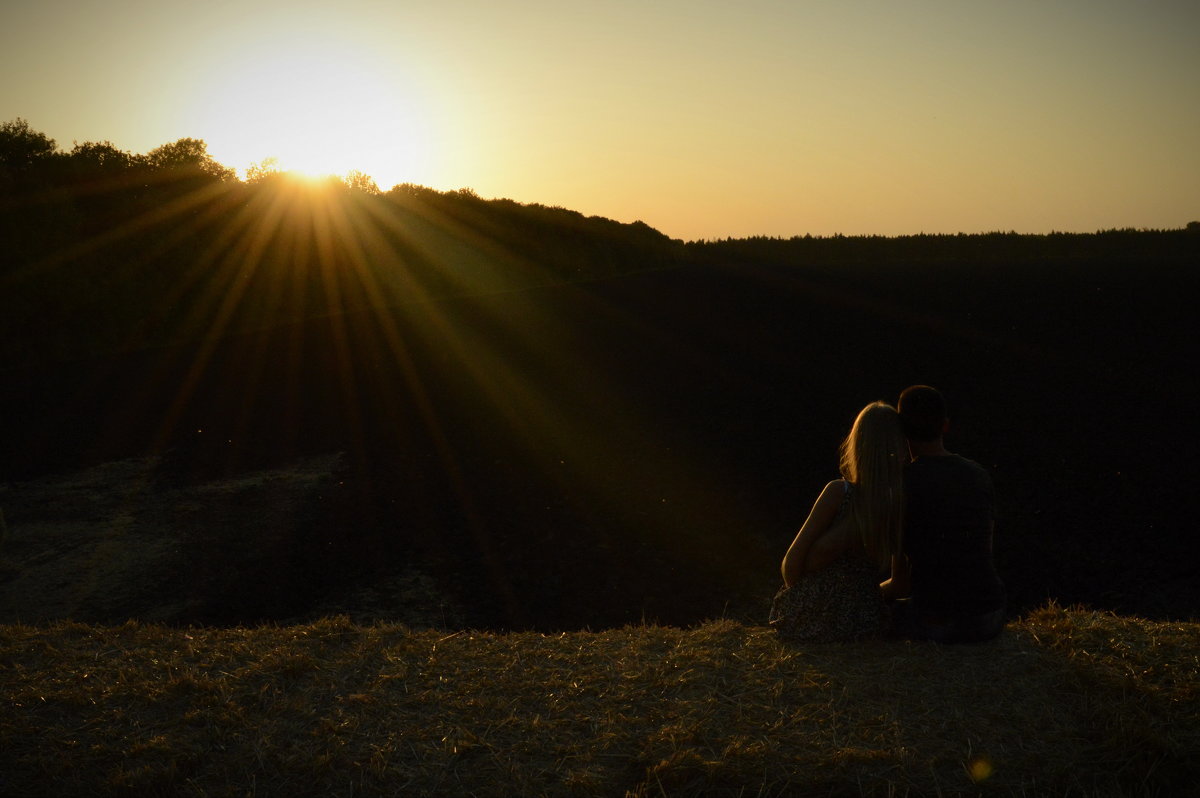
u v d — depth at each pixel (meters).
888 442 3.89
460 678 3.98
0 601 12.45
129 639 4.60
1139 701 3.43
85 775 3.16
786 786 3.01
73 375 28.22
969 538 3.87
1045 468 13.91
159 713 3.61
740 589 11.45
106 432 21.23
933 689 3.59
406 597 11.80
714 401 20.25
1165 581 10.13
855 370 21.62
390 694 3.79
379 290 44.56
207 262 44.06
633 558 12.57
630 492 15.21
